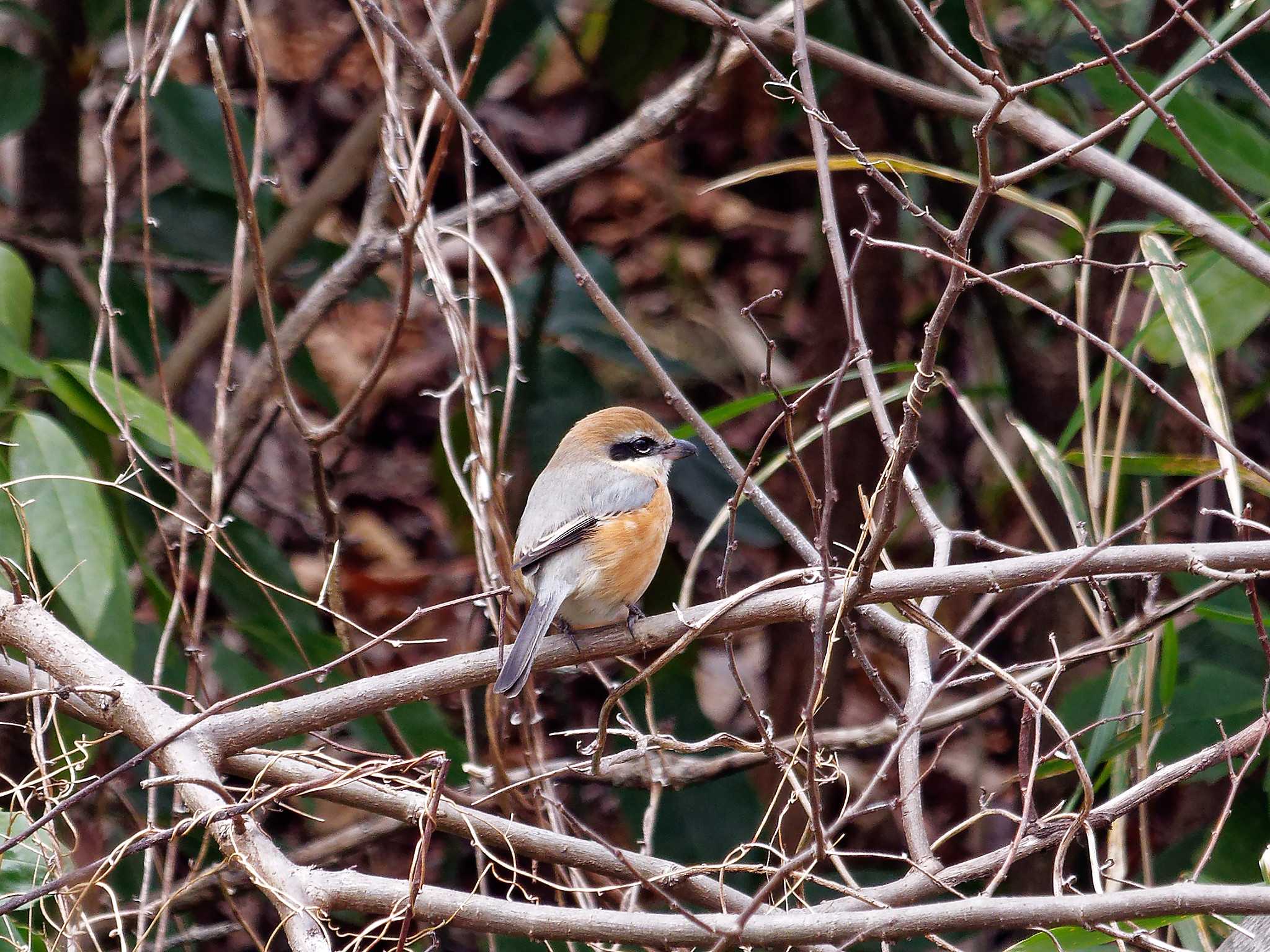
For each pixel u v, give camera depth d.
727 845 10.34
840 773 6.80
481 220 9.80
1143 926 6.39
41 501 6.89
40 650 6.19
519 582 8.73
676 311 16.47
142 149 7.60
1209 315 8.37
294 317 9.66
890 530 5.55
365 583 15.21
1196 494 12.11
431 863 12.41
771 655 12.40
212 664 9.47
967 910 5.27
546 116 17.89
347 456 16.14
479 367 7.70
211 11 12.44
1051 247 13.14
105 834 9.61
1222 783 10.59
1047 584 5.76
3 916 5.82
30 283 7.97
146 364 10.64
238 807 5.23
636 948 7.18
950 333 13.54
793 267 17.33
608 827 11.95
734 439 15.30
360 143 10.65
